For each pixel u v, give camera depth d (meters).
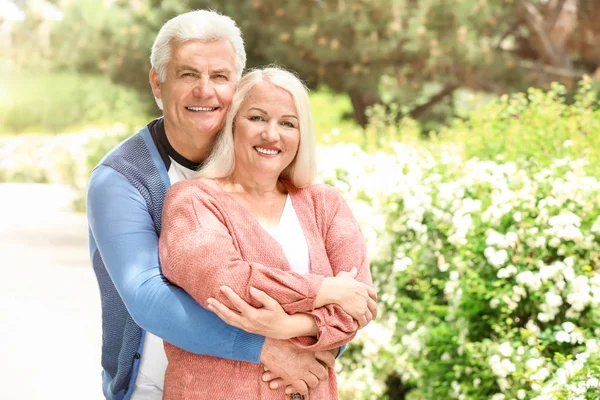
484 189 5.07
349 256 2.93
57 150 27.52
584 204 4.59
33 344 7.81
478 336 4.86
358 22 15.28
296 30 15.26
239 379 2.71
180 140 2.99
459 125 7.18
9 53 23.27
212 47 2.93
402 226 5.38
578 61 20.20
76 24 17.56
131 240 2.82
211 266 2.62
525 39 19.16
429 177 5.48
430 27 15.66
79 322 8.70
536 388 4.07
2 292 10.11
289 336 2.65
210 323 2.65
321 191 3.04
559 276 4.38
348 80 16.08
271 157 2.85
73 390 6.54
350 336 2.71
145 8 16.58
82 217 18.09
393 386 5.79
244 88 2.86
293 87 2.86
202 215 2.73
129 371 3.01
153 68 3.05
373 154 7.37
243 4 15.77
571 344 4.52
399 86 17.30
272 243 2.79
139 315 2.71
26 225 16.44
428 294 5.04
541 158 5.43
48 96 40.09
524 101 6.59
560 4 18.45
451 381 4.92
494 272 4.79
